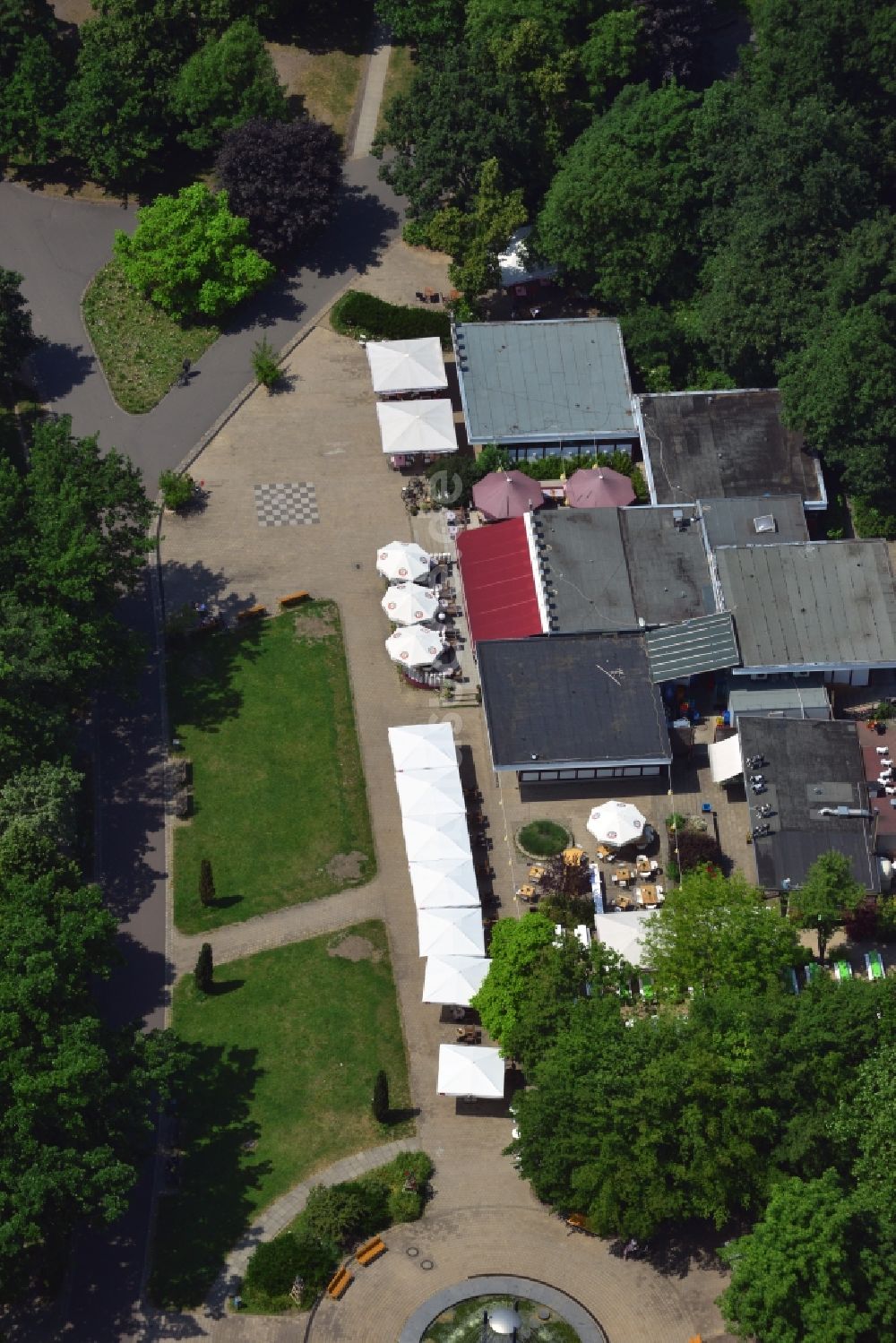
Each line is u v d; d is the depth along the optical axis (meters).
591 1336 158.38
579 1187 158.00
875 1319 150.38
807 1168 158.38
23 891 164.25
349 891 186.25
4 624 183.50
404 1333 158.38
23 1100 152.75
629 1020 170.75
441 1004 178.25
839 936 184.38
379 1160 169.12
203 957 177.50
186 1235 164.50
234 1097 172.62
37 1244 162.12
